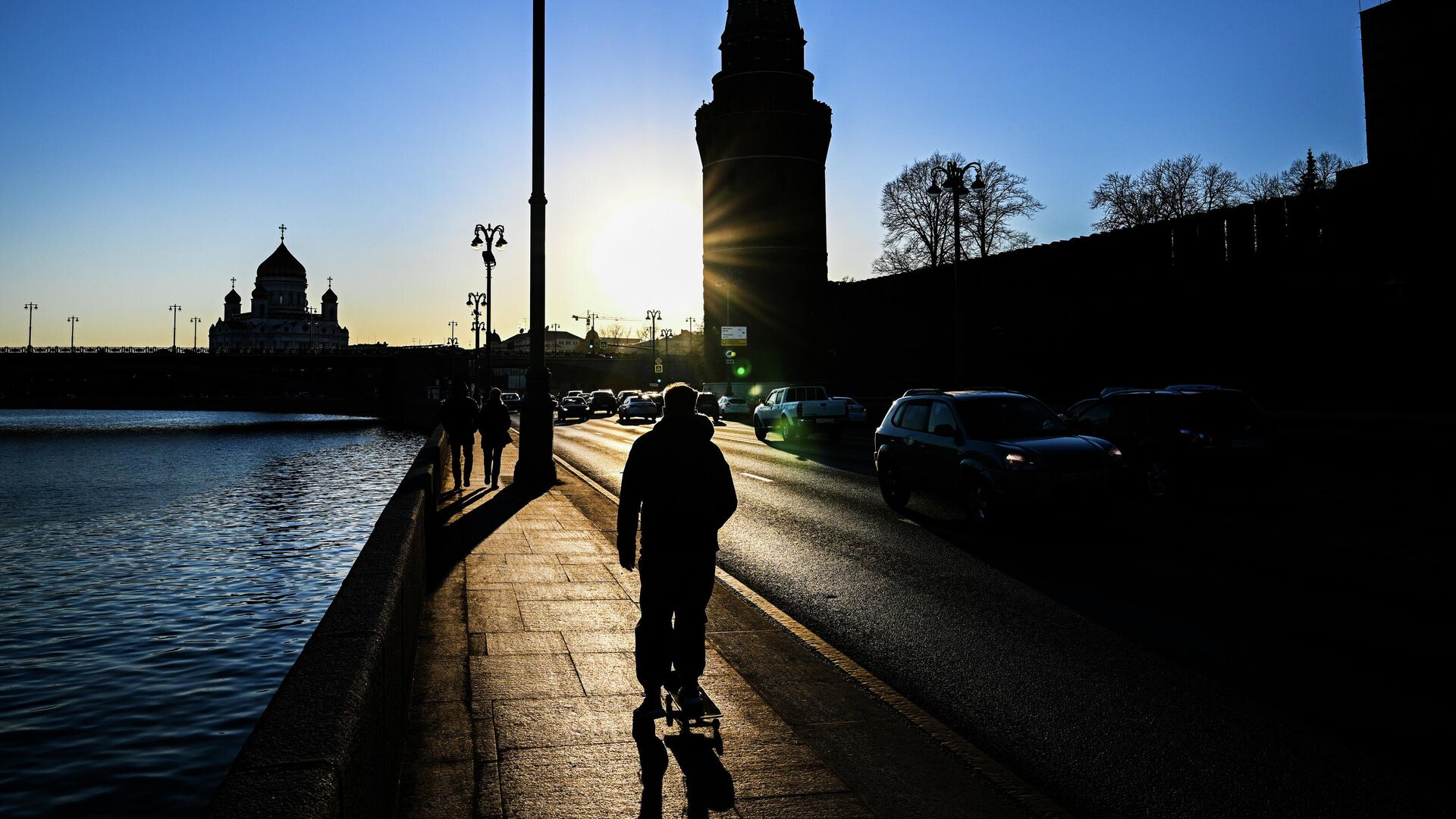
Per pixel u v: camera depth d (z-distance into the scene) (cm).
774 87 8512
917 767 437
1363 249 3059
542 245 1803
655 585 492
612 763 433
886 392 5859
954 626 735
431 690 539
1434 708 534
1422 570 933
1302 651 650
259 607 1938
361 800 257
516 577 879
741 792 404
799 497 1631
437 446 1602
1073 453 1115
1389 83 4172
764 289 8525
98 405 12406
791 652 646
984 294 5125
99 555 2659
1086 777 444
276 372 11606
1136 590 851
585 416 6831
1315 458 2130
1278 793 423
